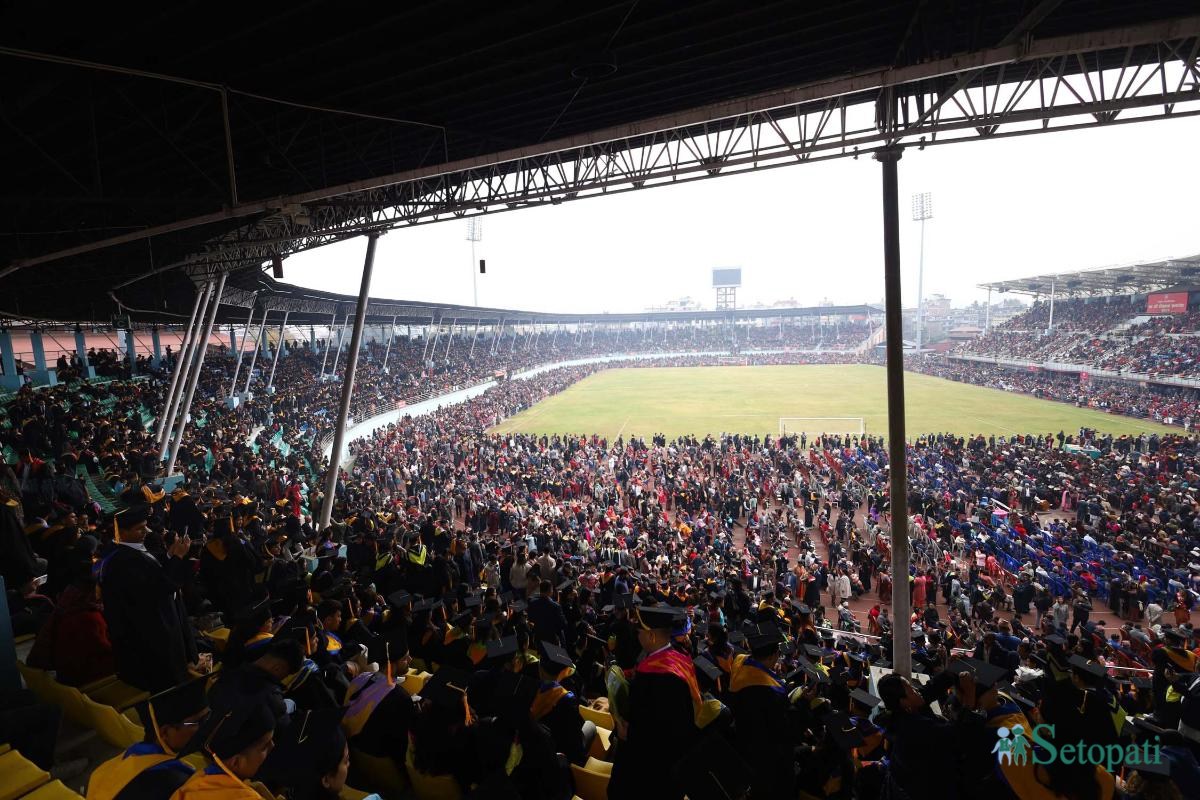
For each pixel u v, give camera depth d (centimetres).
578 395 6850
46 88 979
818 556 2144
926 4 980
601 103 1358
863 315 12475
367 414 4209
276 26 887
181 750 277
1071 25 1059
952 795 382
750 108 1008
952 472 2817
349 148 1484
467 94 1230
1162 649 752
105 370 3180
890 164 1190
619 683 381
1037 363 6694
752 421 4975
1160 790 385
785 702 410
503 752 365
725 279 14038
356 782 456
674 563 1714
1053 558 1830
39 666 529
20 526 701
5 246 1922
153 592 476
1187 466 2862
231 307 3678
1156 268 5662
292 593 665
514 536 1709
